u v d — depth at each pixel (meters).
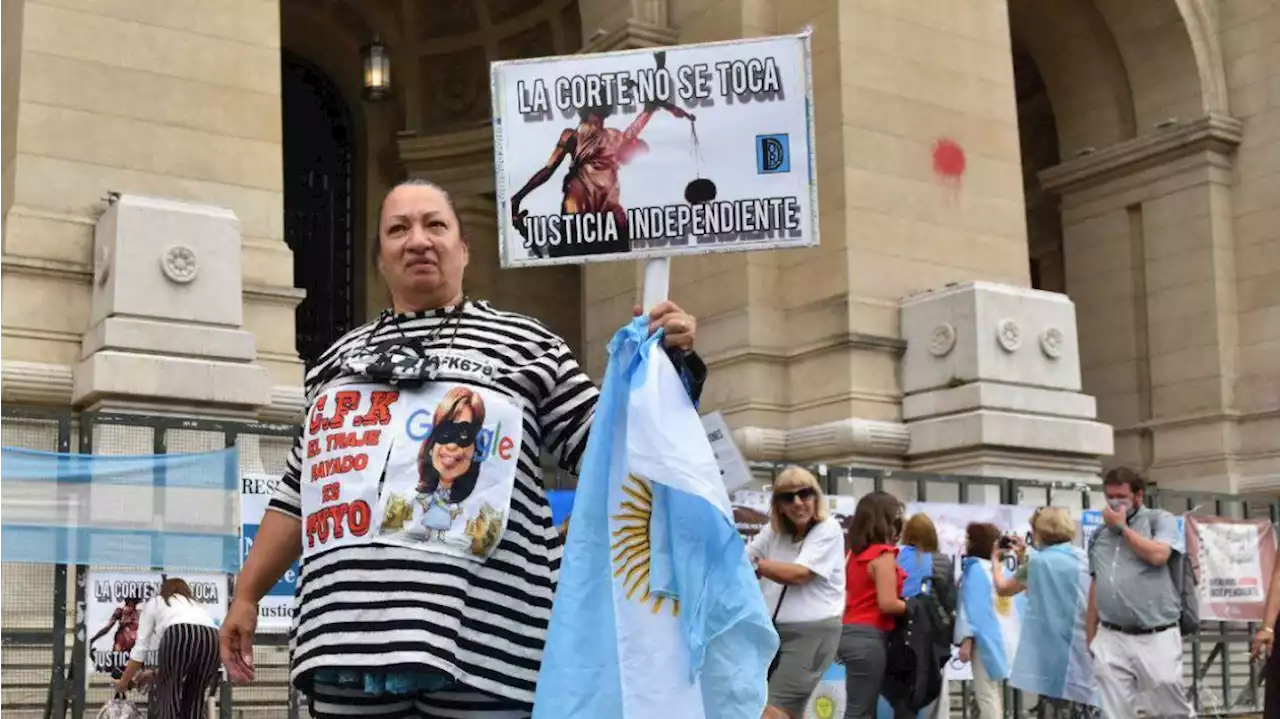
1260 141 21.16
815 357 16.12
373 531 3.30
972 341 15.32
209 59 13.24
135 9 12.96
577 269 22.20
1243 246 21.19
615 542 3.66
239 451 9.91
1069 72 23.17
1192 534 14.34
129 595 9.38
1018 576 10.35
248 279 12.99
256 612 3.76
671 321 3.79
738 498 10.96
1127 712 8.58
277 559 3.76
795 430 16.03
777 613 7.89
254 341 12.32
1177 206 21.61
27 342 12.02
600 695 3.52
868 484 14.72
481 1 21.64
